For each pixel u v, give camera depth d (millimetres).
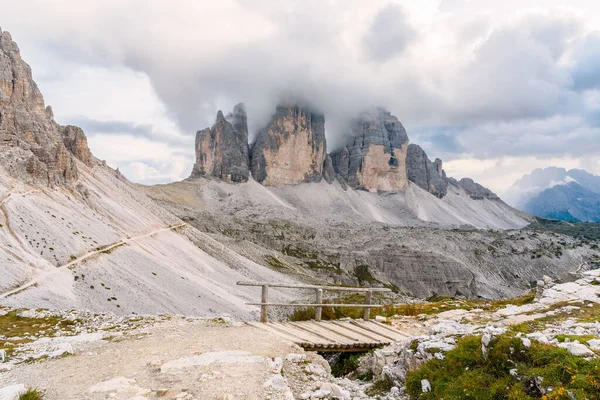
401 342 15656
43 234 89250
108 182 179875
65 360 12320
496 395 9234
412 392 11289
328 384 11289
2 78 134625
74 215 112438
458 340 12328
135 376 10703
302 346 15242
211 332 16375
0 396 8680
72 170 139875
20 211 91500
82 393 9414
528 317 17797
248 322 18797
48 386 9969
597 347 9328
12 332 19484
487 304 30188
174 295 92875
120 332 16766
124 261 100125
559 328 13000
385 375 13172
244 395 9477
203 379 10352
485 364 10414
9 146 118375
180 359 11898
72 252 89438
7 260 69562
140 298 83000
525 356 9742
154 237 143500
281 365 12094
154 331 16641
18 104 135375
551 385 8438
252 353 13047
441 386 10555
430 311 26625
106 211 138375
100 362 12031
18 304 56156
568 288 23109
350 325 19719
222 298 104875
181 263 130000
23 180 110188
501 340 10273
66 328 20250
